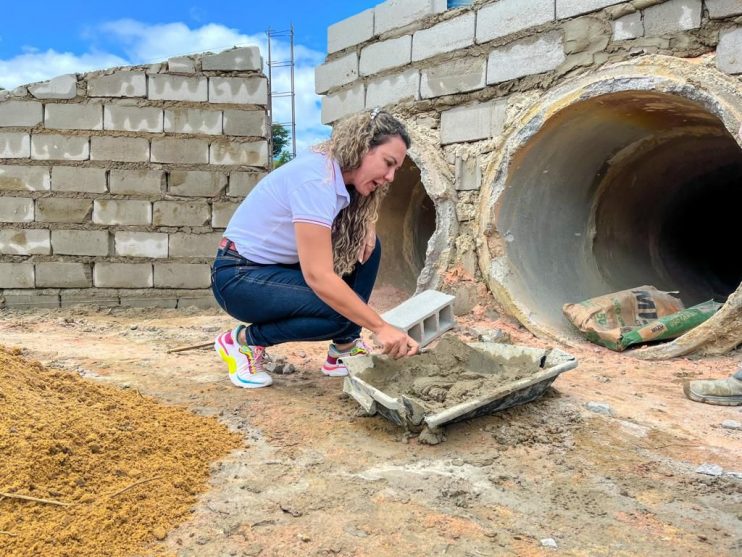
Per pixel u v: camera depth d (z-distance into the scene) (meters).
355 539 1.99
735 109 3.98
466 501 2.26
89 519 1.97
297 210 2.75
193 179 7.20
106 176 7.12
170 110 7.15
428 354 3.48
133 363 4.10
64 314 6.81
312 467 2.51
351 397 3.29
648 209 6.71
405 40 6.13
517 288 5.30
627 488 2.40
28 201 7.06
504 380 3.16
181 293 7.26
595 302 4.91
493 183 5.34
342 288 2.72
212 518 2.09
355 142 2.79
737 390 3.37
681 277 7.07
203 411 3.09
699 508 2.26
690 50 4.27
